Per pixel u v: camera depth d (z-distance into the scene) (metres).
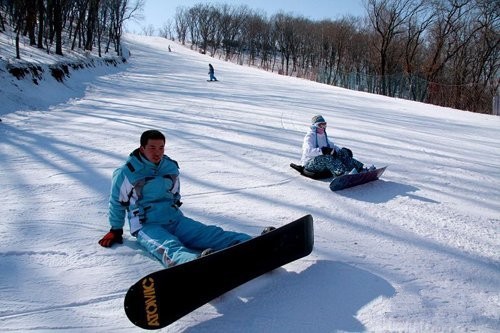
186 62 48.38
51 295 2.69
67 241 3.46
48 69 15.13
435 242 3.75
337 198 4.94
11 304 2.57
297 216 4.27
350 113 14.54
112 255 3.23
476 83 33.78
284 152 7.39
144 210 3.22
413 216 4.43
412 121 14.07
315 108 15.18
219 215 4.21
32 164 5.94
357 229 3.98
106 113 11.16
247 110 13.21
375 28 41.12
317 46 76.31
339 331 2.39
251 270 2.76
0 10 26.19
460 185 5.93
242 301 2.68
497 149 9.72
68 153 6.62
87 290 2.75
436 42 39.16
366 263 3.25
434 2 38.28
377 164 6.95
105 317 2.48
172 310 2.35
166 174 3.31
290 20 85.25
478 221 4.38
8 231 3.62
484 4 35.12
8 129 8.30
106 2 45.66
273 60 92.81
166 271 2.30
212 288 2.54
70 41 35.72
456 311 2.62
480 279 3.08
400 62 44.47
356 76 42.72
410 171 6.59
